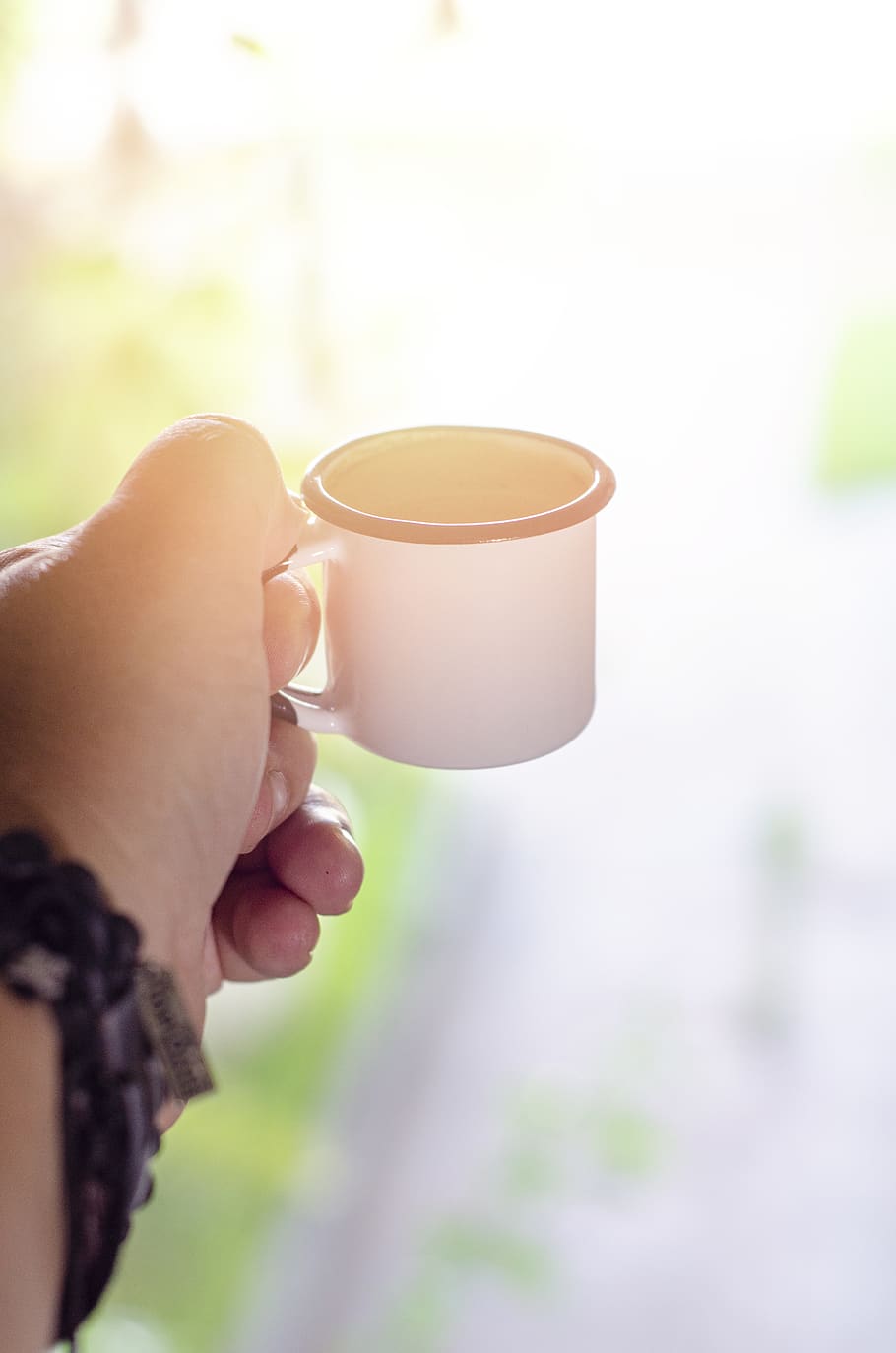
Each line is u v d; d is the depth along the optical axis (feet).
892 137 5.50
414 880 4.74
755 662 5.61
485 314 4.83
